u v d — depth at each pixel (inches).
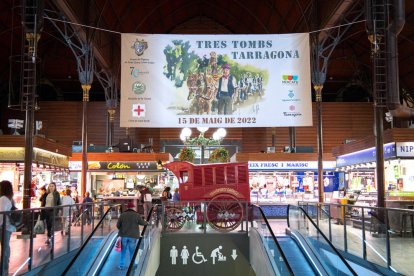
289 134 1330.0
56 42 1327.5
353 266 441.1
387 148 752.3
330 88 1560.0
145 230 448.1
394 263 354.0
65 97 1603.1
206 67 719.1
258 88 715.4
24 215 325.7
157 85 716.0
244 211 597.0
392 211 356.8
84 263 424.5
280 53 719.1
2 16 995.9
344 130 1464.1
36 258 349.4
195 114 713.0
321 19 872.9
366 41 1288.1
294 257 512.1
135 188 1045.2
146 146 1118.4
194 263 583.2
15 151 771.4
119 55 1216.2
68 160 1016.2
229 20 1496.1
